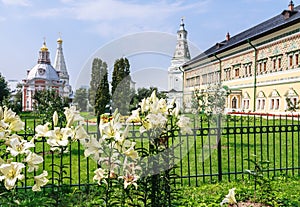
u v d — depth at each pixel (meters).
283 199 4.90
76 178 6.36
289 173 6.74
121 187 3.29
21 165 2.16
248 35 33.44
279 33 24.36
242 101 29.73
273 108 25.22
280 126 6.42
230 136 12.59
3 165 2.13
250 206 4.67
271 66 25.61
